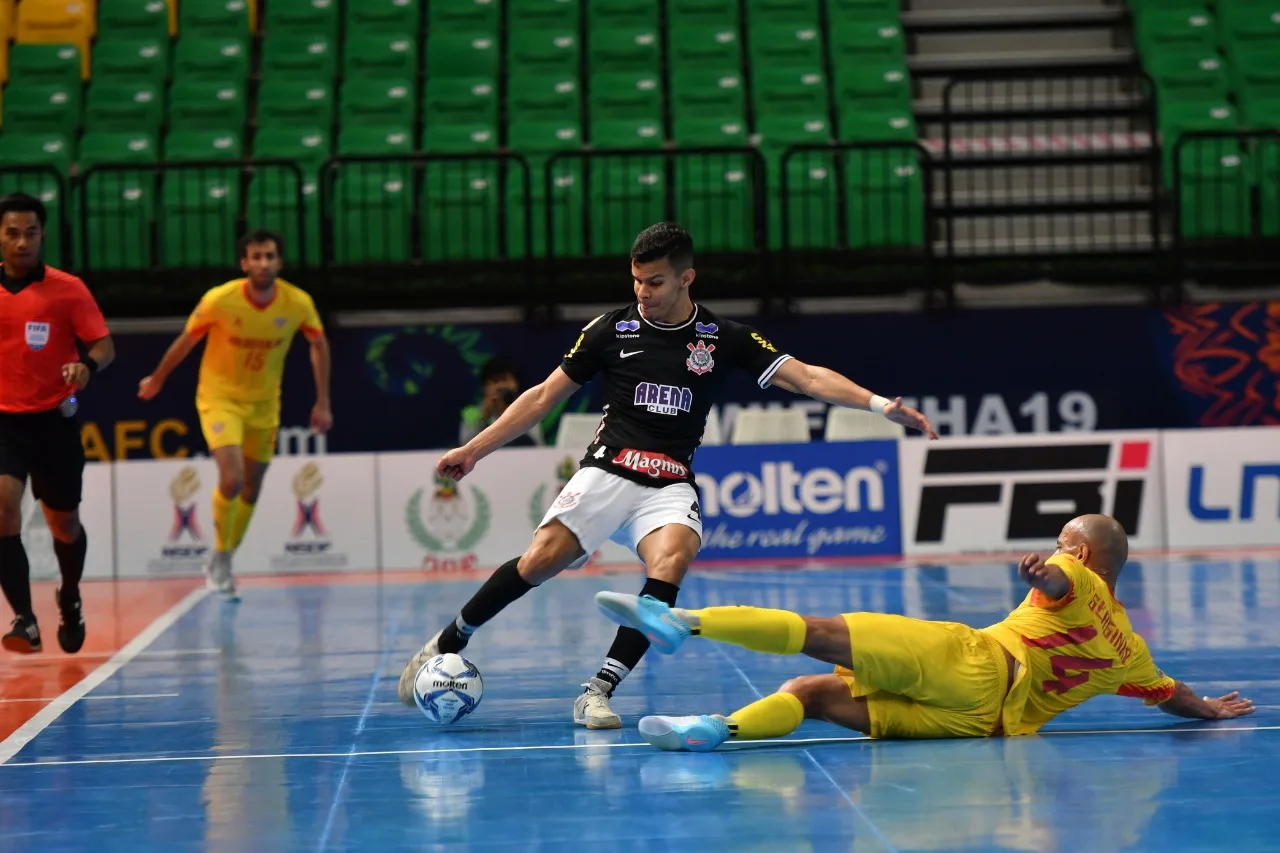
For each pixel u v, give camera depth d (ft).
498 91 116.16
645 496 37.50
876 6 121.90
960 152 110.01
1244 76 111.45
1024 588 66.64
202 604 69.21
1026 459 86.79
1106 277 100.32
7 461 48.26
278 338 68.69
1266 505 86.79
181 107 110.01
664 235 36.60
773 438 90.63
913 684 33.14
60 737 37.09
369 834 26.27
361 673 46.80
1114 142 110.83
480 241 101.60
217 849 25.58
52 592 77.56
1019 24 122.11
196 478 84.74
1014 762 31.22
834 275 99.60
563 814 27.37
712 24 120.47
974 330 98.32
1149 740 33.65
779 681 43.37
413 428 97.96
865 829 25.76
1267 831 25.25
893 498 86.74
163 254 100.27
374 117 110.11
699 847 24.77
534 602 65.62
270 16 120.78
